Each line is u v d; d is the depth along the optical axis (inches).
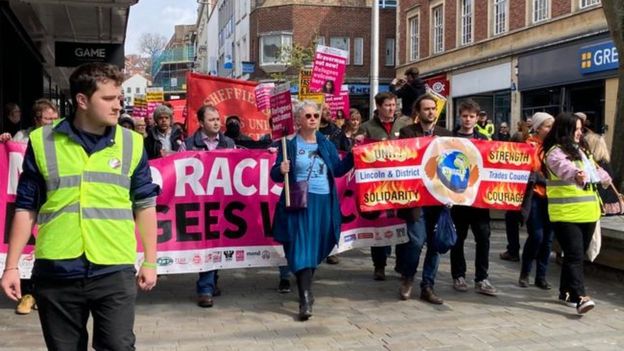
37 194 134.1
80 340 137.8
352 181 296.0
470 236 441.1
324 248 251.8
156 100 901.8
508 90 1026.1
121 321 134.3
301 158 247.3
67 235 130.6
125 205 135.9
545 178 261.3
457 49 1170.6
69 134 132.3
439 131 280.1
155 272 143.2
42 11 493.7
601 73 789.2
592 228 256.4
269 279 318.3
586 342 221.6
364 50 1601.9
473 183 270.1
